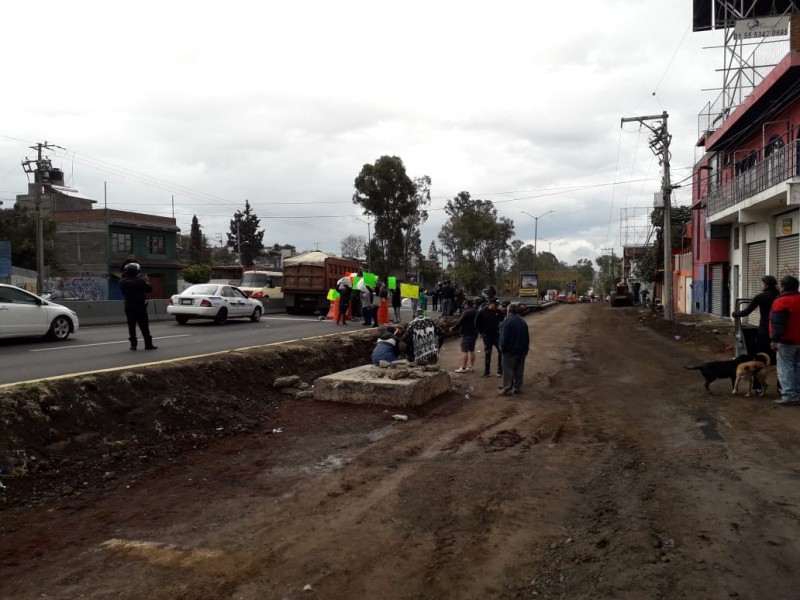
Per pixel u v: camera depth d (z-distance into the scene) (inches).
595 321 1277.1
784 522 181.6
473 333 526.3
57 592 144.6
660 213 1765.5
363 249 3878.0
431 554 165.8
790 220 762.2
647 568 153.9
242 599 141.3
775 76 697.6
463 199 2832.2
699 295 1321.4
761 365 367.6
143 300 485.7
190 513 197.3
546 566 157.8
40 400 252.1
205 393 336.8
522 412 358.3
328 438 295.4
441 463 253.1
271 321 934.4
